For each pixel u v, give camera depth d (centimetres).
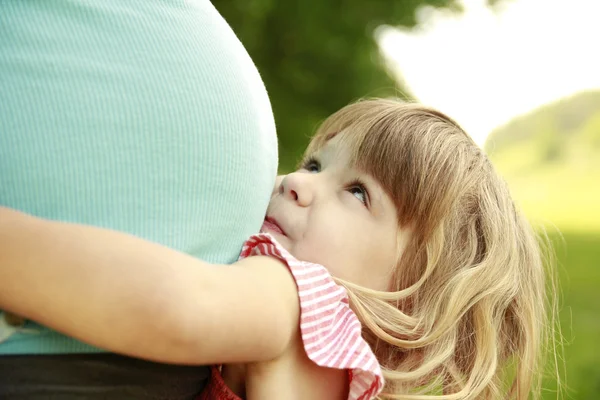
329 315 128
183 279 97
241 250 124
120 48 105
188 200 109
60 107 100
